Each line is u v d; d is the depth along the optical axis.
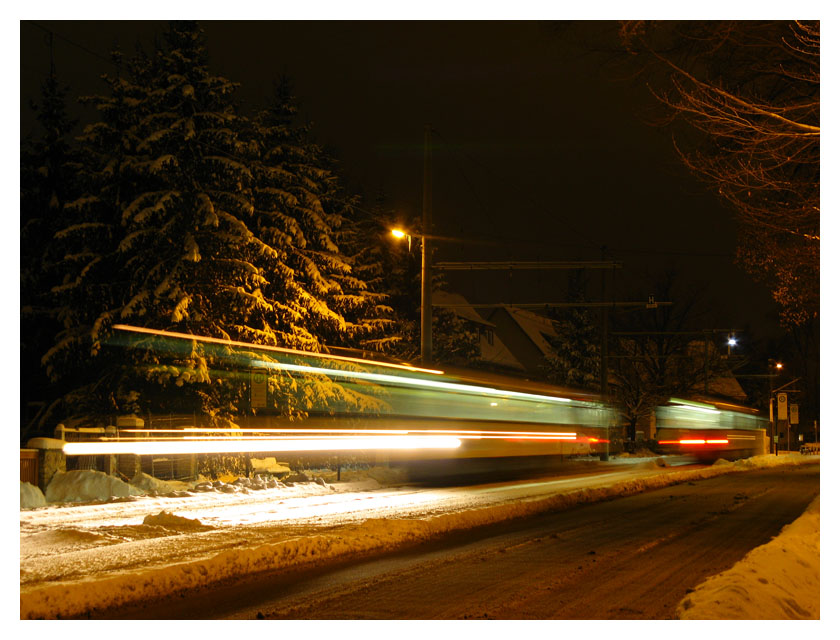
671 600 9.03
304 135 32.31
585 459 35.97
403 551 12.47
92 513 16.02
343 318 33.69
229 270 26.08
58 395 27.39
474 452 26.56
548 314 61.81
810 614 8.70
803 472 36.88
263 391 26.03
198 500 18.80
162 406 24.77
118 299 25.67
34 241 28.42
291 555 11.20
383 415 25.09
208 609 8.47
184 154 25.39
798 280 14.48
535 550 12.66
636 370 62.75
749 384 97.88
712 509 19.47
